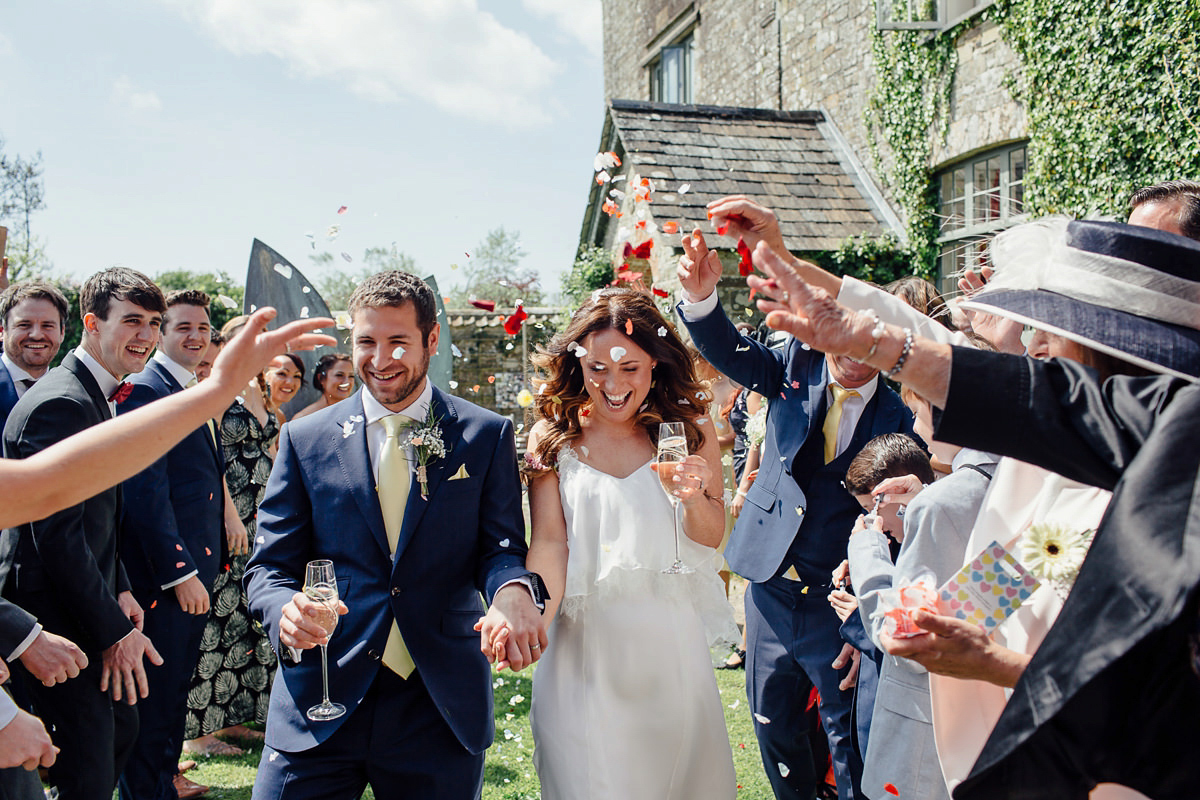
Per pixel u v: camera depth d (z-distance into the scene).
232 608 4.12
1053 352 1.57
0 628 2.25
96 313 2.96
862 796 2.78
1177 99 6.32
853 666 2.81
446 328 7.20
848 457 2.95
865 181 10.34
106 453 1.31
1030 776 1.29
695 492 2.34
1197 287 1.42
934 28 8.98
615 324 2.51
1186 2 6.21
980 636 1.53
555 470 2.63
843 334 1.40
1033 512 1.72
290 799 2.12
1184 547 1.15
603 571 2.46
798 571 2.98
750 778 3.63
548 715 2.47
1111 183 6.95
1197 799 1.23
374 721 2.16
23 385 3.65
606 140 10.84
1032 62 7.66
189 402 1.36
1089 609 1.23
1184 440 1.21
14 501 1.26
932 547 1.93
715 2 14.12
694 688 2.50
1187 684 1.20
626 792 2.37
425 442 2.26
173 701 3.36
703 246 2.96
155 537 3.30
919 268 9.48
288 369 4.65
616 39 18.28
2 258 4.88
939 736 1.77
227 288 19.59
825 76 11.23
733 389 5.35
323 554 2.28
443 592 2.26
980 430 1.36
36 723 1.84
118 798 3.84
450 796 2.17
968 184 8.97
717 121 10.87
